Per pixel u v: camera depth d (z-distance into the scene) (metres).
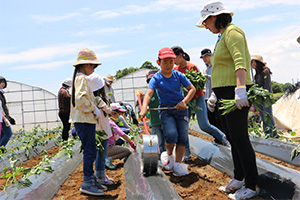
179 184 4.02
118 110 5.31
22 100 26.28
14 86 26.25
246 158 3.17
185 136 4.34
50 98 26.38
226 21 3.26
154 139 3.64
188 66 5.49
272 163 3.77
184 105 4.14
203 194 3.55
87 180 3.83
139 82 26.86
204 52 6.76
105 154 4.33
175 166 4.33
